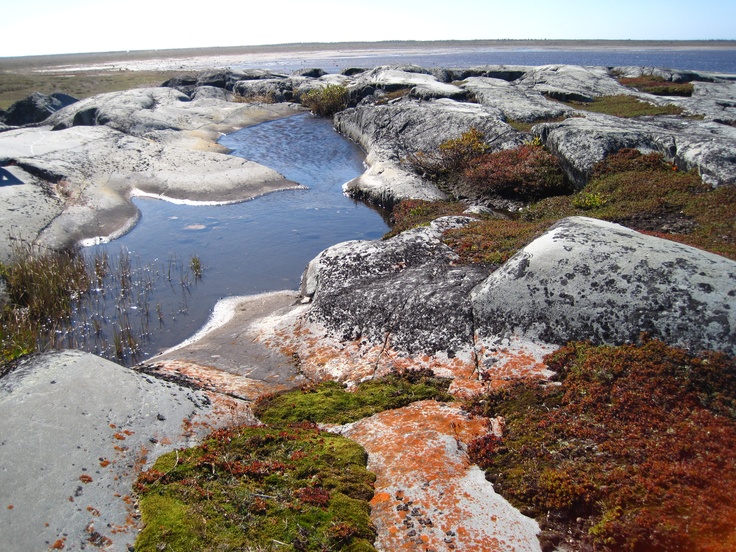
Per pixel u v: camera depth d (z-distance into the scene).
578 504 5.55
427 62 101.38
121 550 5.05
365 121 32.41
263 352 10.74
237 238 18.58
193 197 22.41
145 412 6.84
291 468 6.31
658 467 5.65
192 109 38.81
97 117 34.09
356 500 5.86
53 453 5.85
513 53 136.12
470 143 22.91
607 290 8.30
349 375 9.23
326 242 18.23
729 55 120.19
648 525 5.01
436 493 5.95
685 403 6.60
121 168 23.97
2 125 33.84
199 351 11.13
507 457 6.40
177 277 15.62
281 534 5.26
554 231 9.88
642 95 33.72
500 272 9.48
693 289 7.85
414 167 23.73
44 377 6.89
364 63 101.69
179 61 125.94
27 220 17.52
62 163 22.44
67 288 14.35
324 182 25.38
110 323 13.21
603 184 17.00
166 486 5.79
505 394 7.56
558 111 28.69
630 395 6.79
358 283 11.66
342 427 7.54
